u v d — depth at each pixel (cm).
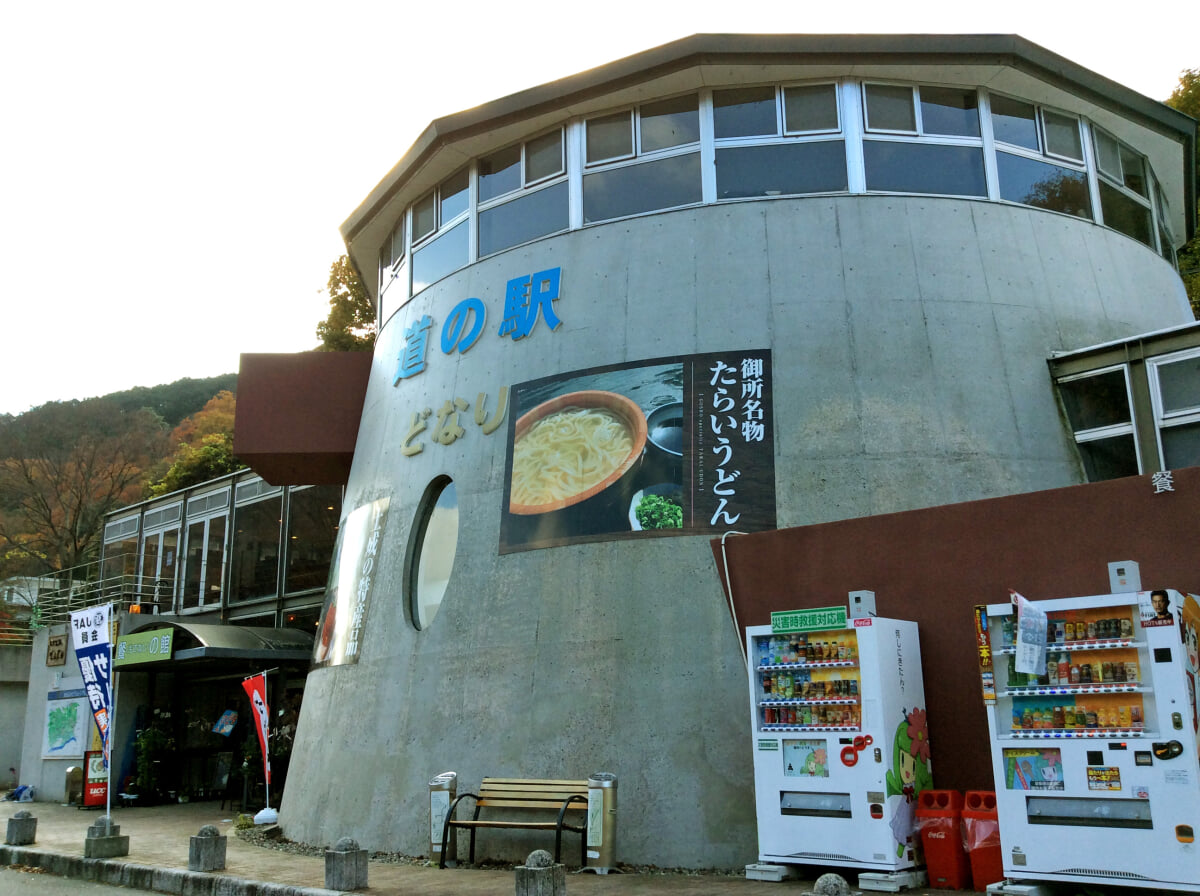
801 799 849
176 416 7719
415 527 1386
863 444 1121
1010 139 1315
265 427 1750
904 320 1184
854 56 1247
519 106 1385
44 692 2481
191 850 1104
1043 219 1291
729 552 1067
